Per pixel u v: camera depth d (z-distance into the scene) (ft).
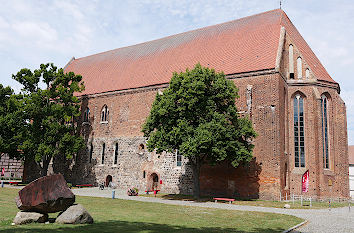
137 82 136.56
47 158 131.54
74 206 45.06
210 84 92.48
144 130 96.89
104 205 72.49
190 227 45.50
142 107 130.11
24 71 129.70
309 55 122.31
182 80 89.97
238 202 88.07
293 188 105.60
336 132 111.86
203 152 85.15
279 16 122.01
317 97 109.19
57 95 130.52
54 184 44.96
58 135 129.08
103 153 139.03
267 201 92.07
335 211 76.33
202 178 108.78
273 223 52.24
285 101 110.93
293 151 108.78
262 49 112.06
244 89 106.73
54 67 132.77
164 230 41.63
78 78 136.36
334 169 109.29
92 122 145.48
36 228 38.50
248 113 104.06
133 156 127.85
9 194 89.10
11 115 128.36
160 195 105.50
